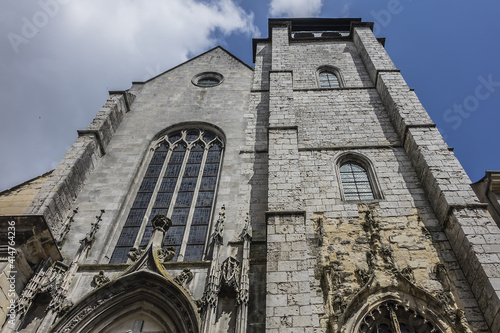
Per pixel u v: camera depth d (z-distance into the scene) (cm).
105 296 1491
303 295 1376
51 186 1827
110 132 2375
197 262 1591
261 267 1588
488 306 1383
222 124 2472
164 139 2422
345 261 1620
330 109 2562
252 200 1945
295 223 1644
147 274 1517
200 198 2044
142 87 2888
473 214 1636
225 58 3162
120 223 1928
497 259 1455
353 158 2178
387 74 2683
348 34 3716
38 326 1374
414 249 1647
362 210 1844
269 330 1283
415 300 1466
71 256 1692
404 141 2184
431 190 1844
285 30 3444
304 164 2122
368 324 1402
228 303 1433
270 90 2547
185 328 1379
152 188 2120
